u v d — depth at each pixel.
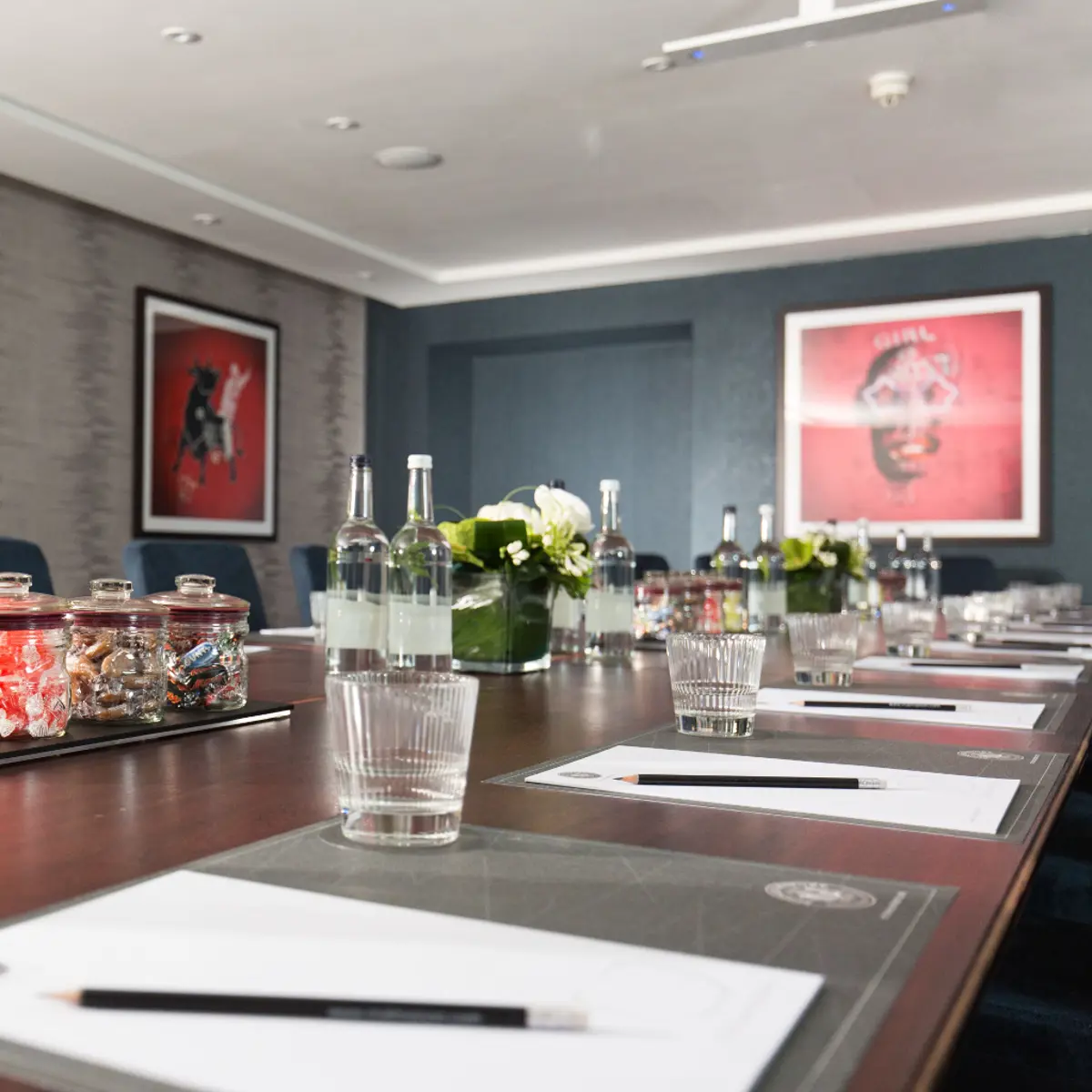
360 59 4.02
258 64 4.07
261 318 6.58
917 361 6.18
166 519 5.96
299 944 0.44
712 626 2.43
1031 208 5.57
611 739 1.02
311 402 6.95
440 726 0.61
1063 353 5.88
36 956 0.42
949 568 5.55
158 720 1.00
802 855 0.60
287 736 0.99
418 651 1.53
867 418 6.27
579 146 4.84
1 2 3.62
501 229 6.07
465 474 7.91
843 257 6.31
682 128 4.63
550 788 0.79
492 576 1.64
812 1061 0.35
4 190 5.19
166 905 0.49
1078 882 1.65
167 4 3.63
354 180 5.30
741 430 6.56
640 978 0.41
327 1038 0.36
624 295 6.91
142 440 5.82
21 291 5.26
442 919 0.47
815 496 6.36
